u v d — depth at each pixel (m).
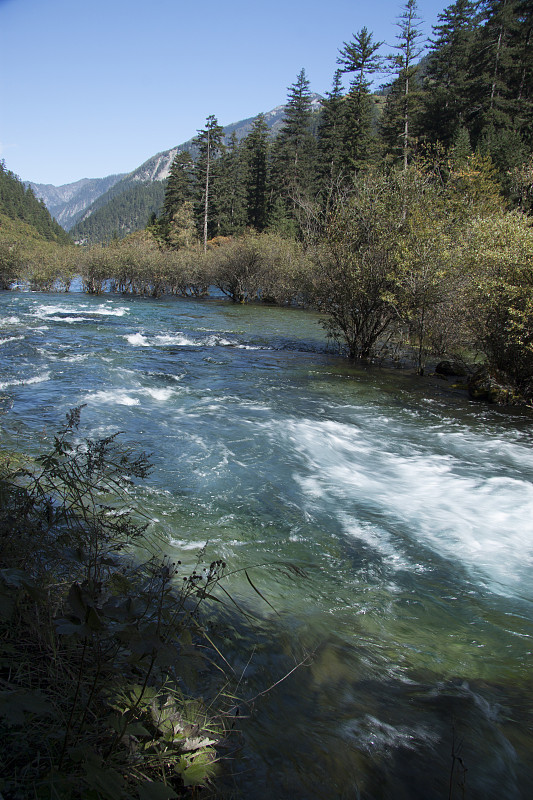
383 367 12.80
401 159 33.69
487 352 10.74
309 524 4.26
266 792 1.79
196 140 54.59
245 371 10.91
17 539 2.42
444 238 11.77
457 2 46.56
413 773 1.98
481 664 2.78
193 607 2.81
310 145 58.47
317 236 14.64
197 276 32.97
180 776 1.72
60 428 5.89
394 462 6.17
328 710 2.27
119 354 11.64
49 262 29.47
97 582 2.05
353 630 2.95
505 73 43.09
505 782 1.99
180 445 5.81
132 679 2.02
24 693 1.69
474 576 3.73
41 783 1.49
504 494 5.33
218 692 2.23
